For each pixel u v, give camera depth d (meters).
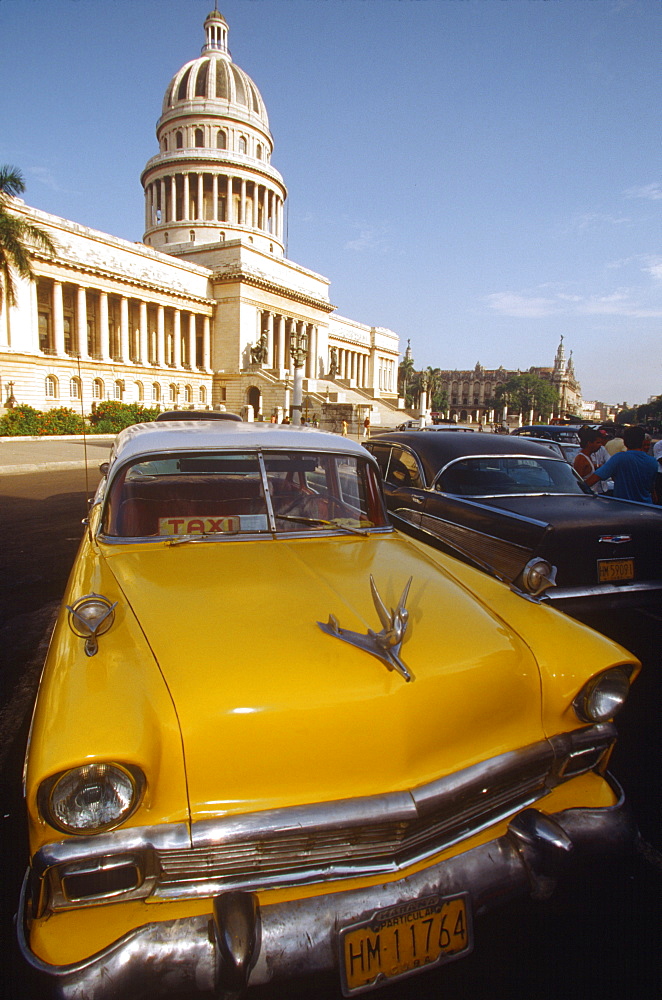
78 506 10.66
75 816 1.48
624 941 2.10
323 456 3.15
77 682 1.72
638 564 4.32
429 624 2.08
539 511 4.56
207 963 1.52
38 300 43.75
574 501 5.05
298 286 61.00
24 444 26.42
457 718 1.84
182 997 1.68
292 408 25.25
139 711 1.62
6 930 1.99
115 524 2.77
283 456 3.08
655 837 2.62
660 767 3.17
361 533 3.01
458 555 3.89
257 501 2.96
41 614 5.16
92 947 1.51
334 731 1.69
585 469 7.05
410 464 5.62
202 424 3.60
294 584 2.31
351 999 1.85
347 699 1.72
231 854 1.61
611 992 1.90
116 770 1.51
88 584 2.35
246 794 1.65
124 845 1.51
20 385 37.06
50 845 1.48
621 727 3.60
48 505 10.75
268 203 64.69
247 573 2.40
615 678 2.09
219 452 2.97
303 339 25.05
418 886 1.69
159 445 2.94
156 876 1.59
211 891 1.60
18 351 36.72
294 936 1.58
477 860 1.80
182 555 2.60
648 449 8.41
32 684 3.91
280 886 1.62
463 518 4.52
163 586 2.26
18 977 1.62
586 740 2.03
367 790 1.71
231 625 1.98
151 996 1.49
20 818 2.60
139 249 45.00
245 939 1.49
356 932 1.61
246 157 60.28
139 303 46.28
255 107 64.38
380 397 68.50
